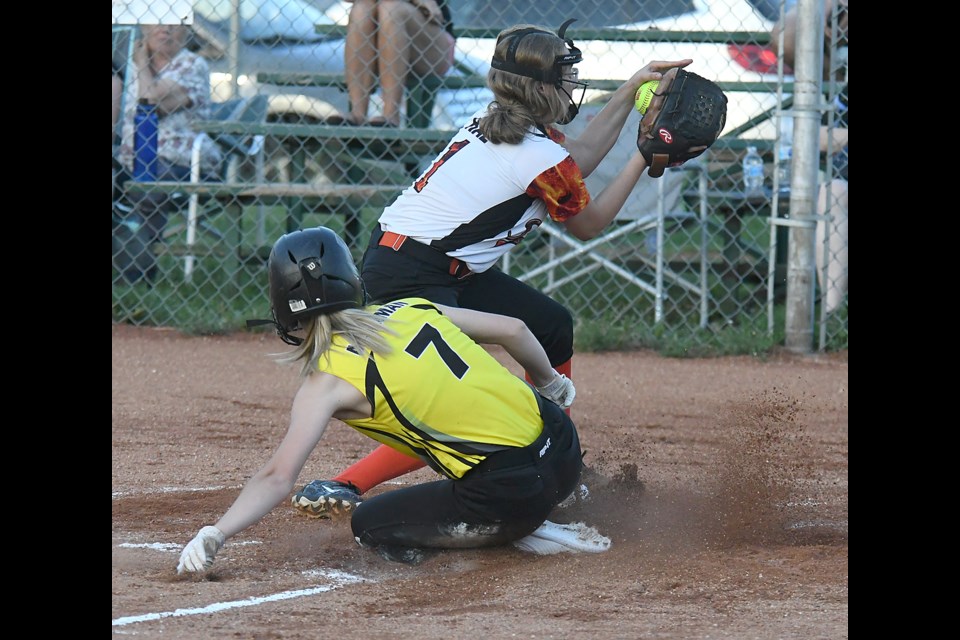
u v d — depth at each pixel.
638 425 19.58
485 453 11.16
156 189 29.16
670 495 14.59
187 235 30.75
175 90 30.22
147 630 9.39
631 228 28.41
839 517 13.57
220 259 31.62
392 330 11.06
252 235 36.09
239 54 31.05
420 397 10.91
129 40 30.47
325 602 10.34
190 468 16.47
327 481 13.41
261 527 13.35
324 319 10.87
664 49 30.62
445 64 29.06
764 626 9.47
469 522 11.37
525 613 9.97
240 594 10.55
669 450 17.81
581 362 25.30
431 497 11.55
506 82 12.34
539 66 12.25
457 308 12.04
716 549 12.14
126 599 10.27
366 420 11.05
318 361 10.85
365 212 35.78
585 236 13.31
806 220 25.56
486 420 11.17
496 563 11.71
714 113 12.85
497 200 12.31
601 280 32.31
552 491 11.51
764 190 29.73
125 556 11.90
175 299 29.38
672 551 12.05
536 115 12.48
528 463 11.33
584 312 29.61
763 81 29.94
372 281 12.71
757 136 30.97
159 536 12.82
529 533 11.77
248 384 22.41
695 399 21.62
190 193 29.28
